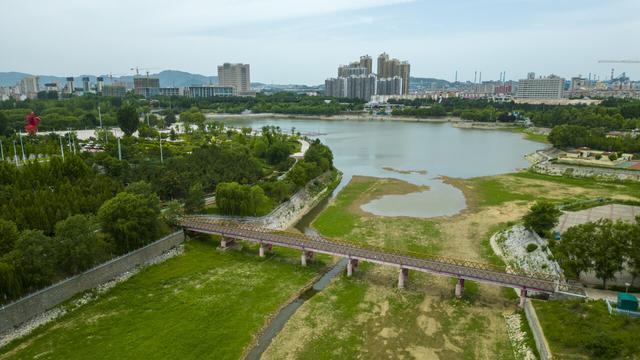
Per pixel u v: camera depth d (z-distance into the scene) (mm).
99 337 73562
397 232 126625
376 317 81312
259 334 76062
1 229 82688
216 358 69062
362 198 165625
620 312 69562
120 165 156875
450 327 77625
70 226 87250
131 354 69375
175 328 76750
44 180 127938
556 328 68062
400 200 162000
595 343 61312
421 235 123875
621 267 79062
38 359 67562
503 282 83188
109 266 92875
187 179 144875
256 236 109250
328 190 178375
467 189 177250
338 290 92125
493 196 164625
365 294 90250
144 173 150375
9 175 124875
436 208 151000
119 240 99125
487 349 71250
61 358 68000
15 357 68000
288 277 97938
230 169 164000
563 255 84875
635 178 181375
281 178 177750
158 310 82625
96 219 101188
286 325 78750
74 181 130500
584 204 133750
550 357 61625
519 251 105625
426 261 93625
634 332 63688
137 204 103250
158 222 109812
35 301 78000
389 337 74938
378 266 104375
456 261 100000
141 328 76500
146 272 98500
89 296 86375
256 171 171625
